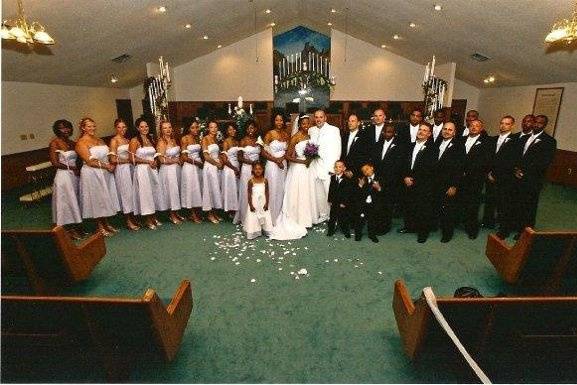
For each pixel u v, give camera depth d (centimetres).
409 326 245
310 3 1087
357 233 493
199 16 844
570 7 456
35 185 759
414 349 238
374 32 1152
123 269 416
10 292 366
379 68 1438
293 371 258
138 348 238
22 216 616
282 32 1465
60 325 228
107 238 510
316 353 276
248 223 495
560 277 336
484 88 1351
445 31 799
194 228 548
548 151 475
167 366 264
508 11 555
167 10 714
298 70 1491
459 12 645
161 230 540
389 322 313
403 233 524
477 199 495
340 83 1465
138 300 206
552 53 670
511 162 493
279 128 525
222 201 569
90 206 499
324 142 546
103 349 235
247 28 1228
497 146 523
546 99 924
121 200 529
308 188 526
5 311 221
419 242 488
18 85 803
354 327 307
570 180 825
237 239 500
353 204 493
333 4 986
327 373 256
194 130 554
